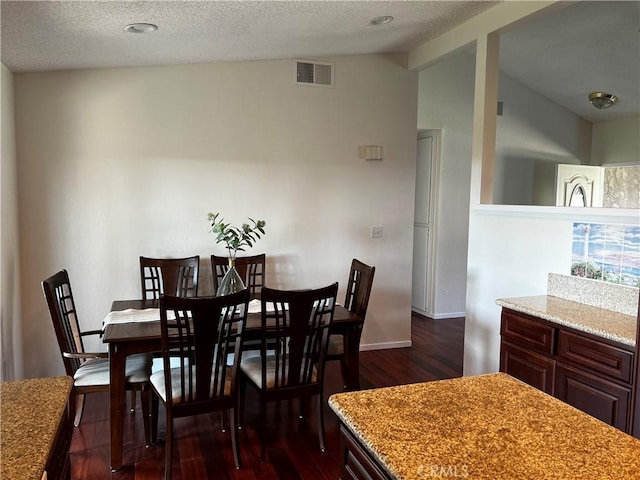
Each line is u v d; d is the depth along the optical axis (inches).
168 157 154.5
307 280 173.2
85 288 150.4
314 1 110.7
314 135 169.9
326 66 169.6
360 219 177.9
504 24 130.9
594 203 236.8
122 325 113.8
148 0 96.0
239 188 162.6
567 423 50.7
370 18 131.0
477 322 143.6
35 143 142.9
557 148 238.2
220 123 159.0
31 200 143.9
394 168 181.0
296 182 169.0
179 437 118.8
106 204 149.9
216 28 120.3
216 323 97.5
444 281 229.5
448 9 134.6
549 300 113.1
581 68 199.8
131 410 133.4
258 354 133.7
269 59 162.1
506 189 230.7
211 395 102.8
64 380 62.6
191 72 154.9
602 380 87.2
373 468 47.7
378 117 177.3
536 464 42.5
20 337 142.0
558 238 117.0
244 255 165.2
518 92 228.4
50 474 52.0
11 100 136.4
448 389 59.9
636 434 77.7
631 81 199.3
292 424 125.6
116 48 126.6
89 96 146.3
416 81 180.9
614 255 104.4
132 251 153.1
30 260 145.3
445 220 226.2
